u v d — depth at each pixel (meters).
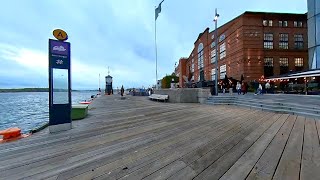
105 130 7.17
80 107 9.77
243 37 39.41
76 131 7.07
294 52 40.97
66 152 4.79
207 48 60.41
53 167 3.90
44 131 7.18
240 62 40.09
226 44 47.03
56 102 7.15
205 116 9.84
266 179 3.24
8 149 5.07
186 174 3.48
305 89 23.47
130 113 11.57
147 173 3.55
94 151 4.83
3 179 3.42
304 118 8.88
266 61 40.09
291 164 3.80
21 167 3.92
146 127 7.54
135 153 4.62
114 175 3.50
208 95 18.22
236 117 9.39
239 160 4.06
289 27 41.62
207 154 4.46
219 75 51.25
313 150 4.55
